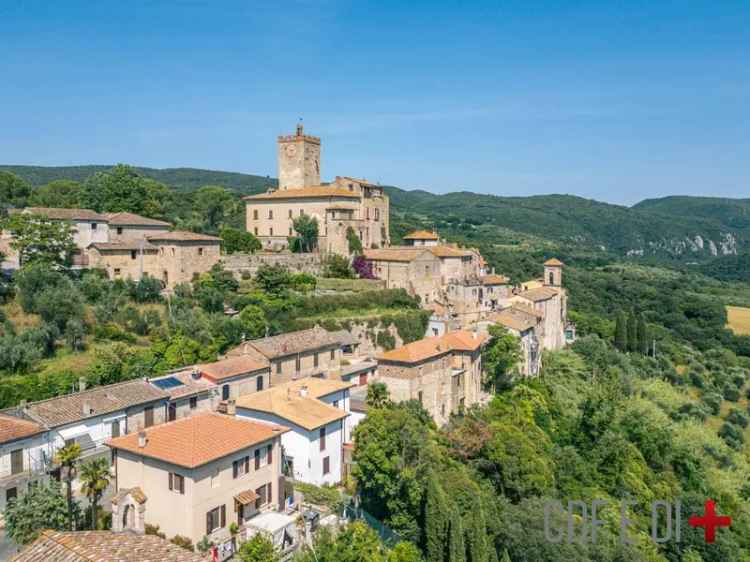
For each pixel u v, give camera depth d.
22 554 30.89
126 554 30.50
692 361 147.62
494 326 92.88
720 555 73.06
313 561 42.12
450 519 53.53
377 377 75.19
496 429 73.50
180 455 44.31
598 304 183.38
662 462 91.81
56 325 68.81
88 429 52.72
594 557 59.22
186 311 80.94
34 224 83.31
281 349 72.31
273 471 50.41
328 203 119.50
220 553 42.16
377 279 113.94
